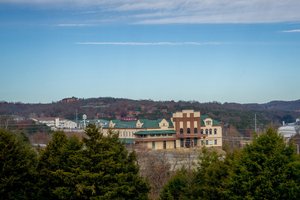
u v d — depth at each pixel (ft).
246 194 108.17
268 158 107.96
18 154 111.65
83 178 113.70
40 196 117.08
